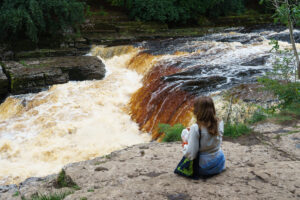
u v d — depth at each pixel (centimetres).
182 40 1805
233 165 426
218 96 953
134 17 2278
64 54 1647
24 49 1655
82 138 984
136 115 1119
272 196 305
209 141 340
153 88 1150
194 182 352
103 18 2169
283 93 721
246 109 804
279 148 493
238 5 2692
